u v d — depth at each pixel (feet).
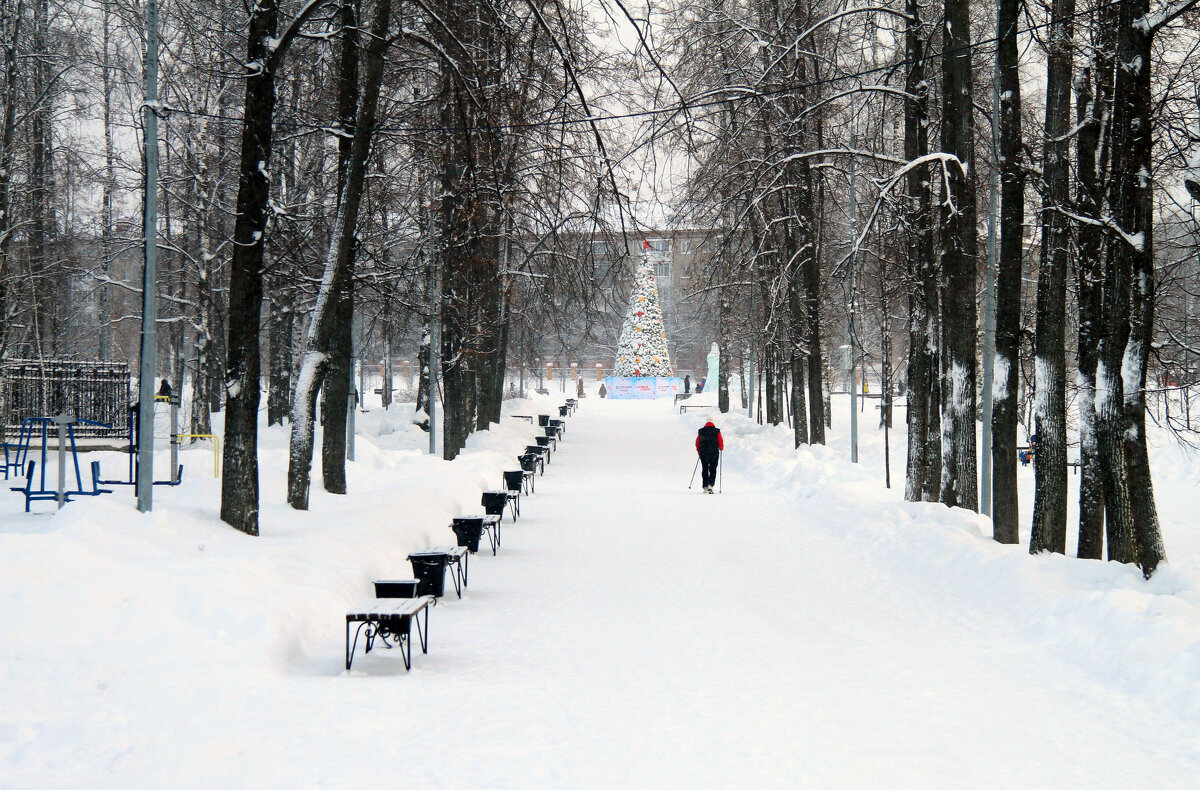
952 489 64.39
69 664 27.09
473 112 67.00
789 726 25.49
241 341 46.98
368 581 43.57
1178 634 30.22
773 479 99.30
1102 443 41.16
